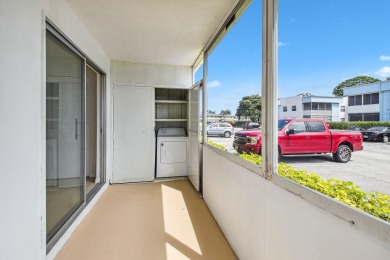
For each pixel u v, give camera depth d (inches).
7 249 45.6
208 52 116.0
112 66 146.7
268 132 52.2
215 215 97.7
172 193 132.3
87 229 88.5
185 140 164.1
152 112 154.2
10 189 46.4
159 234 85.6
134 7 80.0
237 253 71.2
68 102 82.9
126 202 117.4
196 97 136.2
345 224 30.7
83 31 94.1
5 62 44.6
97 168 142.6
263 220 54.2
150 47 121.5
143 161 153.7
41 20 58.5
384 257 25.6
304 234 39.3
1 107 43.6
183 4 77.9
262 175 54.7
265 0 54.4
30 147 53.7
